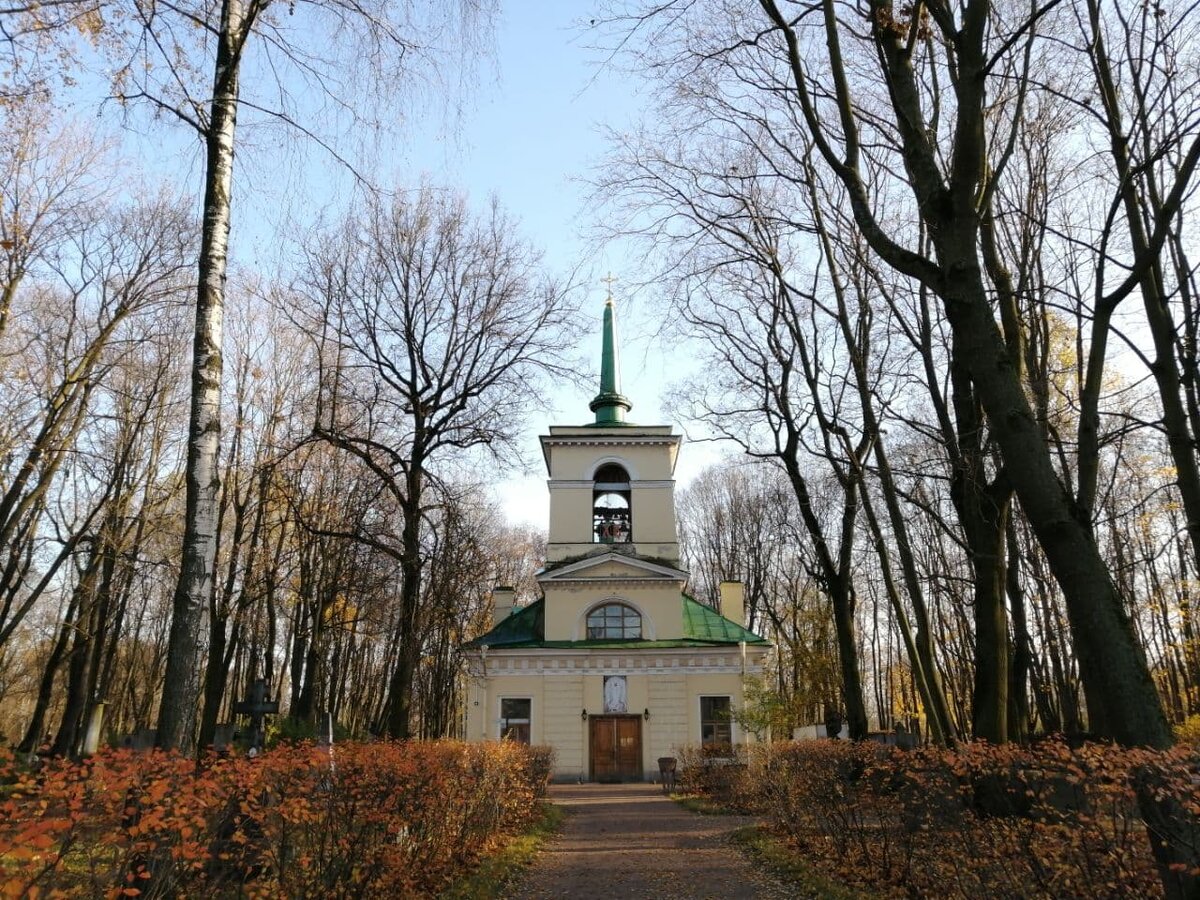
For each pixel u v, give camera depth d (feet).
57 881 13.97
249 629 102.53
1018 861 22.40
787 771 47.62
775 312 66.28
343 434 67.31
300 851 23.18
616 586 112.06
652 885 37.55
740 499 178.70
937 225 25.43
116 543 83.41
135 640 134.00
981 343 23.82
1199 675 93.66
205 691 79.05
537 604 119.44
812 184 53.21
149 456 90.22
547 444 120.88
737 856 44.75
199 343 29.07
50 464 76.23
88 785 15.08
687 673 107.34
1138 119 35.14
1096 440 27.17
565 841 52.75
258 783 20.11
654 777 103.65
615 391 128.77
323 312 67.00
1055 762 21.83
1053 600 80.02
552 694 106.83
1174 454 32.99
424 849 33.12
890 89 28.04
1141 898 18.90
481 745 47.67
